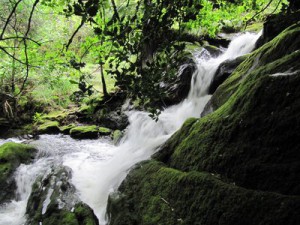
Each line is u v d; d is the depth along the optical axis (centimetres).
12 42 890
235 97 372
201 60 865
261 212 254
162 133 716
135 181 431
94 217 434
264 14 1019
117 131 847
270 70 347
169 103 806
